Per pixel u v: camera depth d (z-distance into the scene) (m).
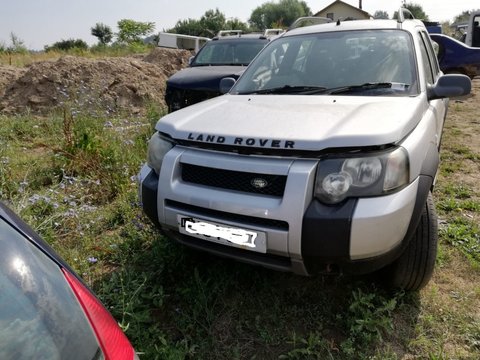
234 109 2.66
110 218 3.59
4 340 0.99
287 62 3.35
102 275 2.79
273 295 2.56
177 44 16.11
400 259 2.38
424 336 2.25
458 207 3.81
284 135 2.10
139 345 2.10
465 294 2.57
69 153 4.55
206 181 2.26
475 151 5.58
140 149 4.99
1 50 19.59
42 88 8.36
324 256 1.97
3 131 6.16
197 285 2.56
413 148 2.15
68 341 1.04
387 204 1.95
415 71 2.89
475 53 11.45
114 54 23.11
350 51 3.18
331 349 2.16
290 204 1.97
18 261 1.16
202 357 2.13
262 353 2.18
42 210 3.50
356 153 1.99
